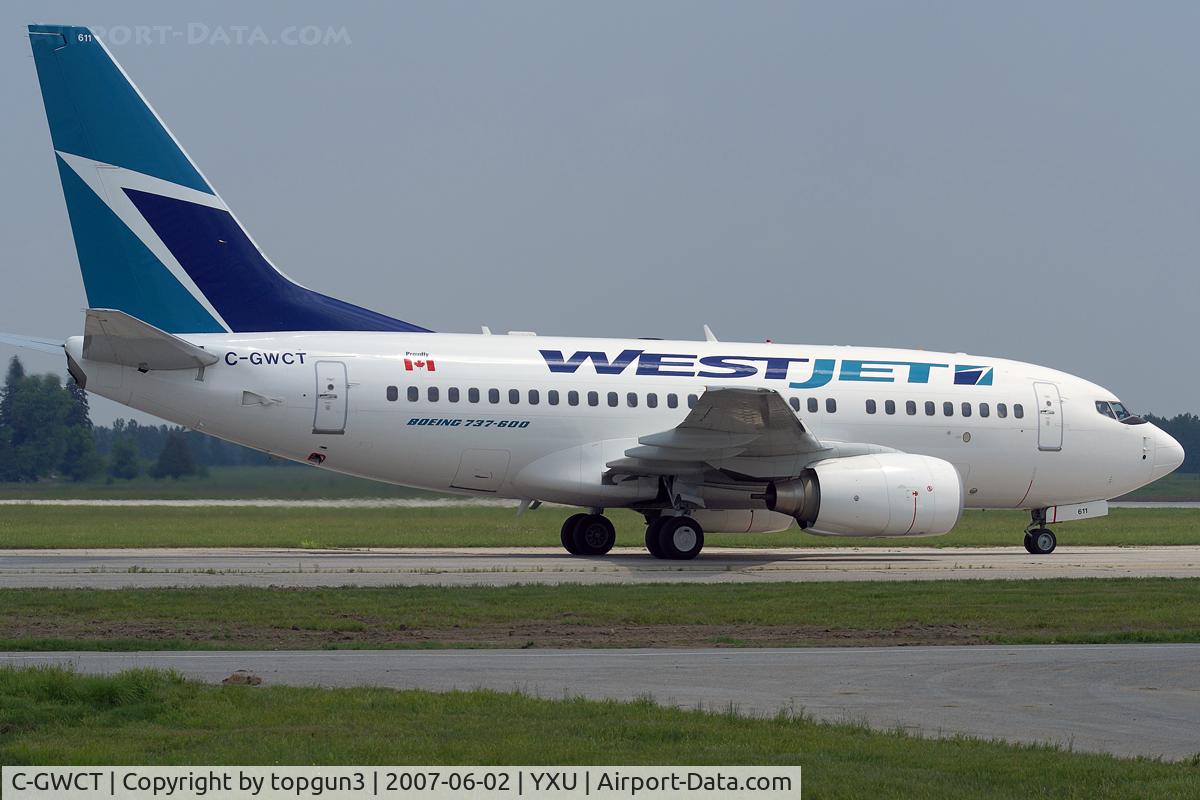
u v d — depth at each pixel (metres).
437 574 88.25
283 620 64.19
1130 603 74.25
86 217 98.69
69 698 42.25
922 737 39.34
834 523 101.19
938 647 59.06
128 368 96.94
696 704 44.59
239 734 38.19
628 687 47.81
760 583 84.12
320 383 99.81
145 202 99.62
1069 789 32.84
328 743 37.03
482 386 103.25
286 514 170.25
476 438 102.94
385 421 100.94
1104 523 179.88
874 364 114.94
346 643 57.84
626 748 36.75
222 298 101.31
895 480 101.75
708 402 94.69
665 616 67.62
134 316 99.38
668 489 105.38
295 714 40.50
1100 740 39.78
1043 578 90.00
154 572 87.31
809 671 51.88
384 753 35.97
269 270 103.00
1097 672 52.38
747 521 108.88
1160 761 36.16
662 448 100.69
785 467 102.75
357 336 103.31
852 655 56.28
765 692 47.22
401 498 187.50
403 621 64.88
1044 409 117.69
